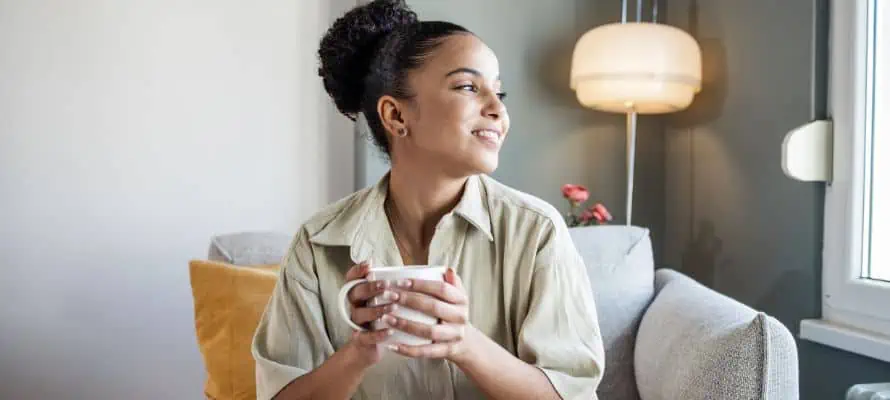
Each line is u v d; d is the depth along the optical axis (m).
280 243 1.80
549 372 0.90
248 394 1.44
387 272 0.76
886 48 1.60
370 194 1.04
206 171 2.19
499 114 0.91
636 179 2.39
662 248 2.39
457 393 0.97
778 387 1.09
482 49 0.94
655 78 1.92
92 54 2.08
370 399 0.98
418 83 0.93
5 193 2.02
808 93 1.73
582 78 2.03
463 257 1.00
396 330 0.76
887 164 1.61
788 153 1.66
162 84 2.14
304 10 2.28
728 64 2.04
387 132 1.01
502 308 0.99
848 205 1.63
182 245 2.18
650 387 1.37
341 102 1.09
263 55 2.24
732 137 2.03
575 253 1.02
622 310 1.57
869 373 1.55
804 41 1.75
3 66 2.01
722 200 2.08
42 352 2.06
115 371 2.13
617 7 2.39
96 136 2.09
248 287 1.47
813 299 1.73
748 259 1.96
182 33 2.16
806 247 1.75
